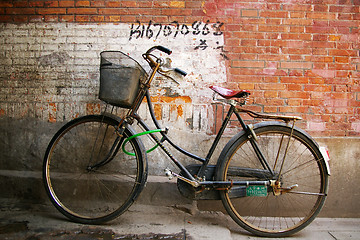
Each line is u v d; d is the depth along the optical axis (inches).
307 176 129.3
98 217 112.0
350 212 129.7
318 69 131.0
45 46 135.3
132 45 132.4
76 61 134.3
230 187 110.4
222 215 124.8
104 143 133.7
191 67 131.3
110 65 104.8
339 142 128.6
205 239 104.3
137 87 110.3
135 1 131.7
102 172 122.7
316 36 130.5
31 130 136.6
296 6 130.0
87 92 134.4
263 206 129.5
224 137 129.8
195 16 130.9
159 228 111.2
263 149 128.9
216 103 131.1
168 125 131.6
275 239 110.3
